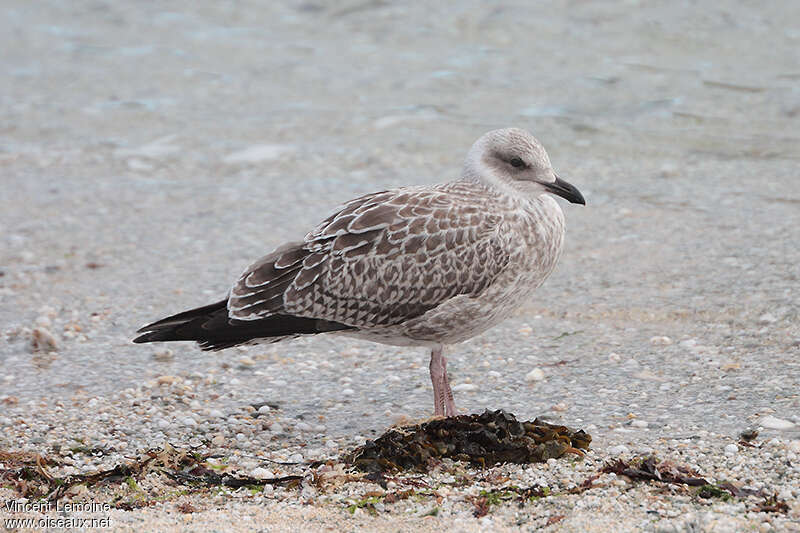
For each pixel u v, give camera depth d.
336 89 23.59
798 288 13.83
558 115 21.61
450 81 23.66
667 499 8.87
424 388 11.89
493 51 25.14
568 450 9.88
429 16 27.31
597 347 12.65
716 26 25.44
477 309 10.81
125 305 14.38
